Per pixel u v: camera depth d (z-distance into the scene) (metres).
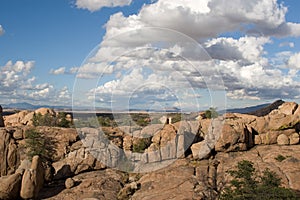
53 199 36.22
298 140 48.91
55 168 42.72
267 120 50.75
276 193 27.92
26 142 43.44
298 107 53.53
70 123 53.78
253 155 44.41
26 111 66.38
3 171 41.66
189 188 34.25
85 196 36.47
